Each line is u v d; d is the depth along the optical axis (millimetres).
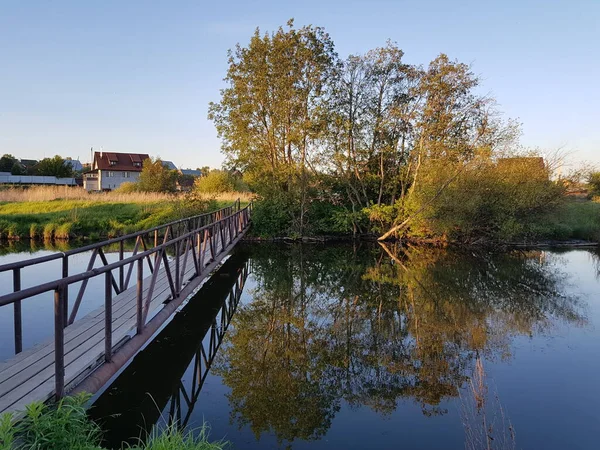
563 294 9602
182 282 6418
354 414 4352
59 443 2424
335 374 5379
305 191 18953
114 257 13414
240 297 9406
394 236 19688
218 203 23594
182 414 4312
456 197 16812
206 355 5965
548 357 5840
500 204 17234
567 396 4680
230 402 4605
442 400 4645
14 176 48562
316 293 9797
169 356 5906
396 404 4562
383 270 12547
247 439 3859
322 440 3852
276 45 18141
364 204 21000
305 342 6586
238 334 6965
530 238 18078
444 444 3775
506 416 4258
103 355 3713
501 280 11125
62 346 2900
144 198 24594
